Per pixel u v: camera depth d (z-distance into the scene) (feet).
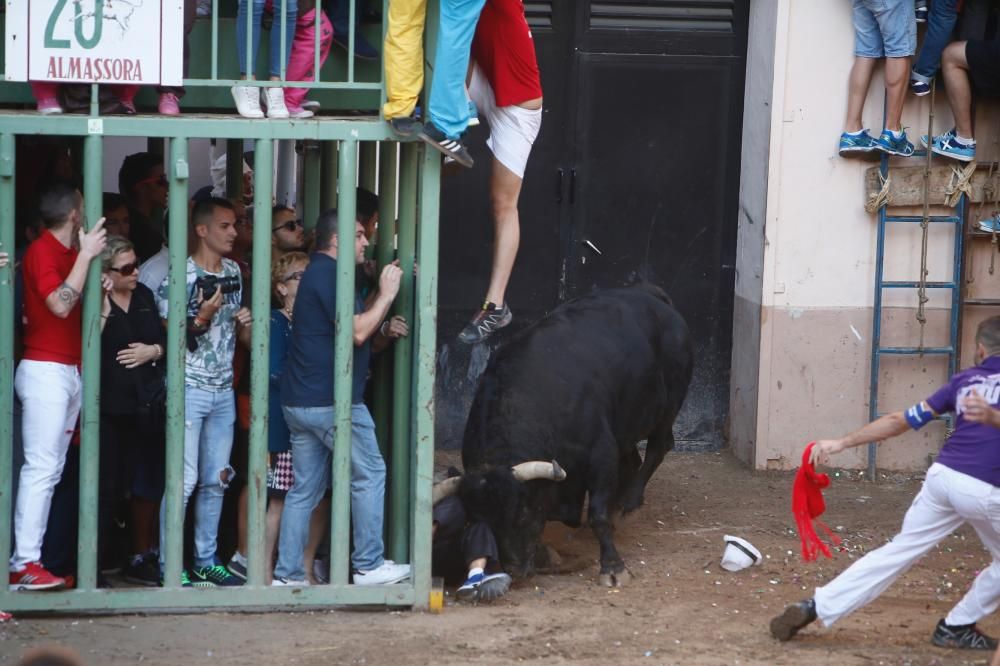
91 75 52.37
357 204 59.77
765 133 83.41
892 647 53.42
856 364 84.53
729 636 54.70
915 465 85.51
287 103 54.95
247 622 55.36
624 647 53.01
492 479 57.52
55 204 53.83
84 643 52.21
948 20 78.89
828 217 83.35
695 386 89.71
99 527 57.98
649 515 76.33
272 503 60.03
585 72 86.53
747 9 86.48
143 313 57.16
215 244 57.36
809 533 54.60
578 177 87.30
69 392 54.90
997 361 49.75
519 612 57.72
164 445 58.70
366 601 57.11
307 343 56.13
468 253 87.35
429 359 56.24
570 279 88.12
